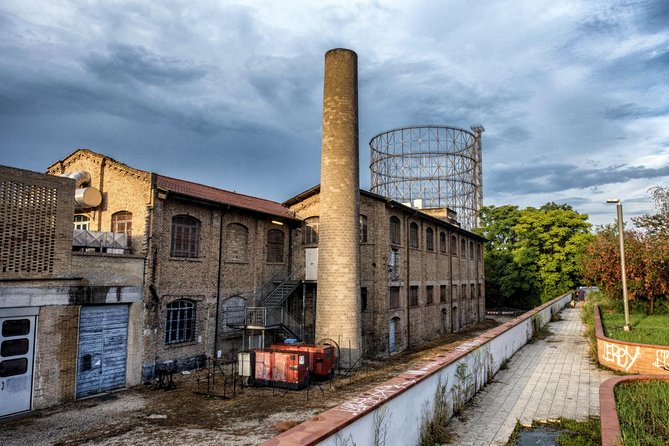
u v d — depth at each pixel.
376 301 24.47
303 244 26.58
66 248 14.74
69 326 14.74
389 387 8.13
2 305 13.00
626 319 17.30
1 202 13.15
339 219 20.59
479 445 8.96
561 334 24.11
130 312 17.08
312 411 13.34
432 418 9.41
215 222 21.12
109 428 12.00
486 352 13.98
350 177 20.91
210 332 20.50
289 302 25.36
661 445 6.70
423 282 30.36
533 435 9.45
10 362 13.25
